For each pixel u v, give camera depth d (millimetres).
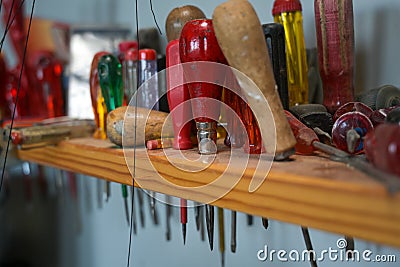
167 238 750
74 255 978
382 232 256
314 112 435
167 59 439
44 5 978
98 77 565
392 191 251
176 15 500
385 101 446
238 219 688
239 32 330
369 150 314
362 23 542
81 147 511
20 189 1049
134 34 771
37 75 808
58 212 1005
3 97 777
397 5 514
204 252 731
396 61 518
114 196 872
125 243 862
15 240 1051
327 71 470
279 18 508
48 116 789
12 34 824
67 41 827
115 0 830
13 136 544
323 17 466
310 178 295
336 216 279
